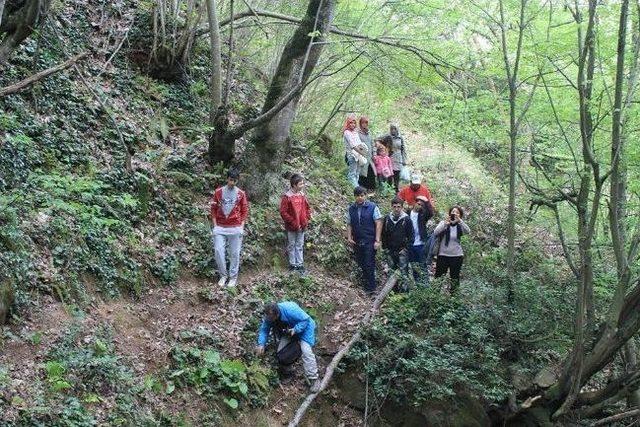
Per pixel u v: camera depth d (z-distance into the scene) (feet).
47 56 35.35
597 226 36.99
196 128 40.40
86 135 34.35
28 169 29.50
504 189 58.54
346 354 32.40
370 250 37.45
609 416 30.30
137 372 25.84
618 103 24.57
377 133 63.87
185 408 26.27
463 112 40.57
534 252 47.01
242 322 31.73
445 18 37.99
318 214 42.29
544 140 38.52
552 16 33.99
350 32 43.04
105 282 28.48
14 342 22.95
